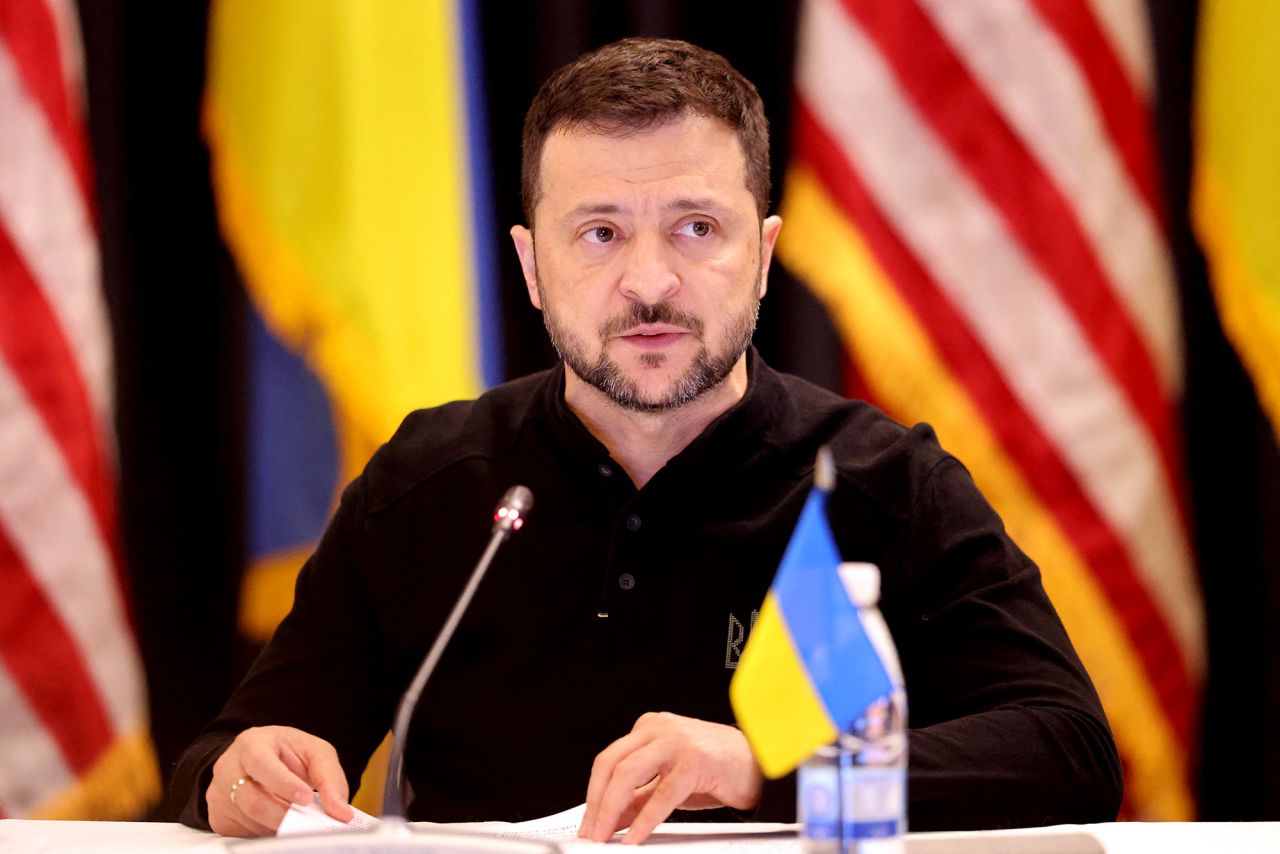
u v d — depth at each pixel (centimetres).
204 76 1165
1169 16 1181
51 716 1045
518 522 571
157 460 1166
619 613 686
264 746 590
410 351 1089
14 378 1043
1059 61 1086
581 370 681
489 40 1182
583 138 671
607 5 1187
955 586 694
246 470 1132
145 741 1080
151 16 1166
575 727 683
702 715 677
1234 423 1185
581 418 723
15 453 1044
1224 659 1189
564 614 696
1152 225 1094
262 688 705
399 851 476
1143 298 1086
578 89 679
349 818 563
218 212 1128
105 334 1102
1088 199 1083
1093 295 1080
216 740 659
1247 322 1109
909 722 687
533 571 703
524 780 685
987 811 567
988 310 1084
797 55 1138
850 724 423
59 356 1051
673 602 689
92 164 1148
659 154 662
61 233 1059
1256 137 1110
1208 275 1180
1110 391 1076
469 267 1109
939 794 559
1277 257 1109
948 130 1091
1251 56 1113
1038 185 1084
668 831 550
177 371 1171
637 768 523
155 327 1167
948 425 1073
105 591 1061
